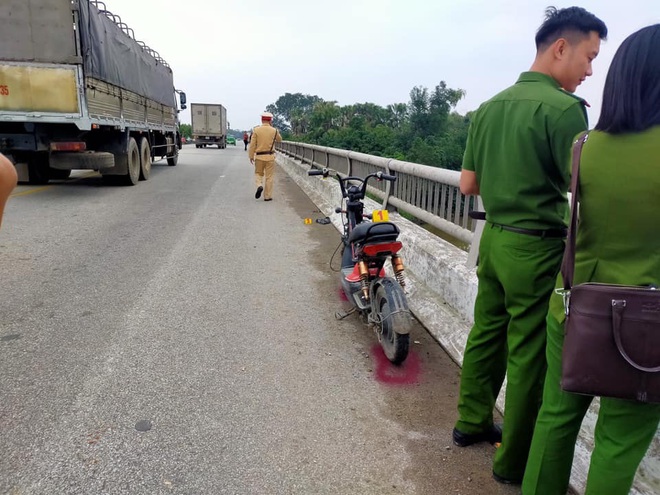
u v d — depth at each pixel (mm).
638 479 1952
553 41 2018
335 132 65812
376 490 2246
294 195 11516
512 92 2084
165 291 4625
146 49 14109
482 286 2348
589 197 1536
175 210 8727
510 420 2193
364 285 3656
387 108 79500
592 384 1498
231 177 15016
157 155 16344
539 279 2045
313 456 2455
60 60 8633
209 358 3391
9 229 6801
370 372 3301
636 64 1424
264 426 2674
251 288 4809
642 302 1424
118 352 3418
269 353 3502
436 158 51688
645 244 1472
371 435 2637
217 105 40781
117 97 10875
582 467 2188
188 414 2750
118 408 2777
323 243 6758
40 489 2170
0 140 9273
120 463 2348
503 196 2074
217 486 2230
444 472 2379
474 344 2436
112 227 7156
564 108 1881
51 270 5113
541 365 2117
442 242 4621
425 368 3371
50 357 3320
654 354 1422
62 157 9695
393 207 6117
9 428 2570
